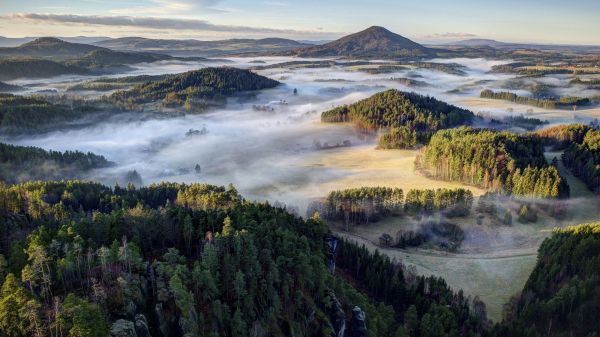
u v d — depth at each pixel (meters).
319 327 84.31
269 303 82.94
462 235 166.50
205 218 103.44
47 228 102.75
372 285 122.19
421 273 143.00
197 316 72.31
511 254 154.50
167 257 82.50
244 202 138.12
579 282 112.81
